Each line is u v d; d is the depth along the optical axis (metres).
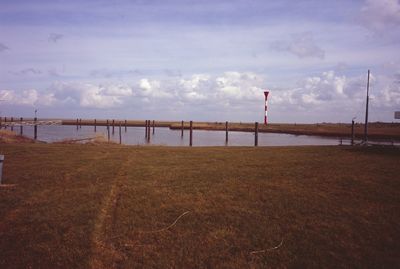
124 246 7.57
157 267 6.73
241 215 9.40
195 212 9.60
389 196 11.10
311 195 11.18
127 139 56.75
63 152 20.66
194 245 7.66
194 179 13.30
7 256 6.99
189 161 17.48
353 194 11.30
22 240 7.68
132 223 8.81
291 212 9.61
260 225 8.73
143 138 58.94
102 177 13.62
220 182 12.84
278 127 97.25
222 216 9.32
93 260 6.87
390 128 92.88
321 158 18.25
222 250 7.45
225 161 17.45
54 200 10.47
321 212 9.66
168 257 7.12
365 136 27.66
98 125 102.31
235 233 8.29
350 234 8.22
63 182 12.75
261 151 21.62
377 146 23.56
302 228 8.55
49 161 17.19
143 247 7.54
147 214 9.44
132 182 12.80
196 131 84.94
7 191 11.41
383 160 17.48
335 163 16.62
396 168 15.26
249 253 7.34
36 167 15.50
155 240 7.89
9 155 18.97
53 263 6.75
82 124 108.81
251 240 7.92
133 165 16.30
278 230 8.45
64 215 9.19
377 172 14.38
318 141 53.75
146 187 12.09
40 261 6.80
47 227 8.39
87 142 32.34
